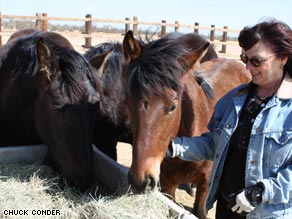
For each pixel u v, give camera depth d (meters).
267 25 1.76
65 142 2.59
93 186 2.82
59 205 2.45
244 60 1.90
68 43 3.24
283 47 1.76
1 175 2.73
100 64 3.07
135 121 2.24
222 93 3.73
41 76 2.76
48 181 2.68
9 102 3.16
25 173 2.80
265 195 1.77
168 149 2.33
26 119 3.12
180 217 2.18
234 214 2.12
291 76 1.86
